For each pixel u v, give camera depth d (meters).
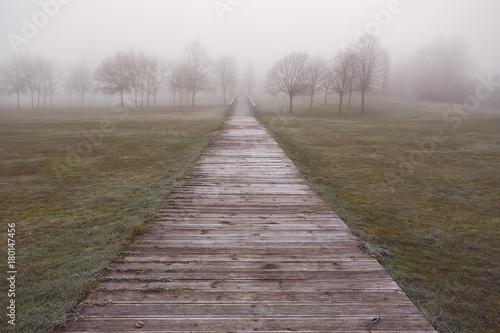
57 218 5.82
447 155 12.77
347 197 7.15
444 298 3.46
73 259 4.12
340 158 11.69
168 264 3.81
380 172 9.76
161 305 3.04
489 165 10.99
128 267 3.75
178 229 4.86
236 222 5.15
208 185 7.27
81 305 3.05
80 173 9.45
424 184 8.56
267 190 6.94
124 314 2.91
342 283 3.46
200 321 2.82
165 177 8.48
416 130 20.88
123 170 9.75
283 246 4.32
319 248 4.29
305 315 2.92
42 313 3.00
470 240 5.13
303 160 10.97
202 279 3.49
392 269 3.90
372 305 3.09
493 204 7.02
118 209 6.20
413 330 2.77
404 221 5.86
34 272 3.86
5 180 8.73
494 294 3.64
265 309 2.99
